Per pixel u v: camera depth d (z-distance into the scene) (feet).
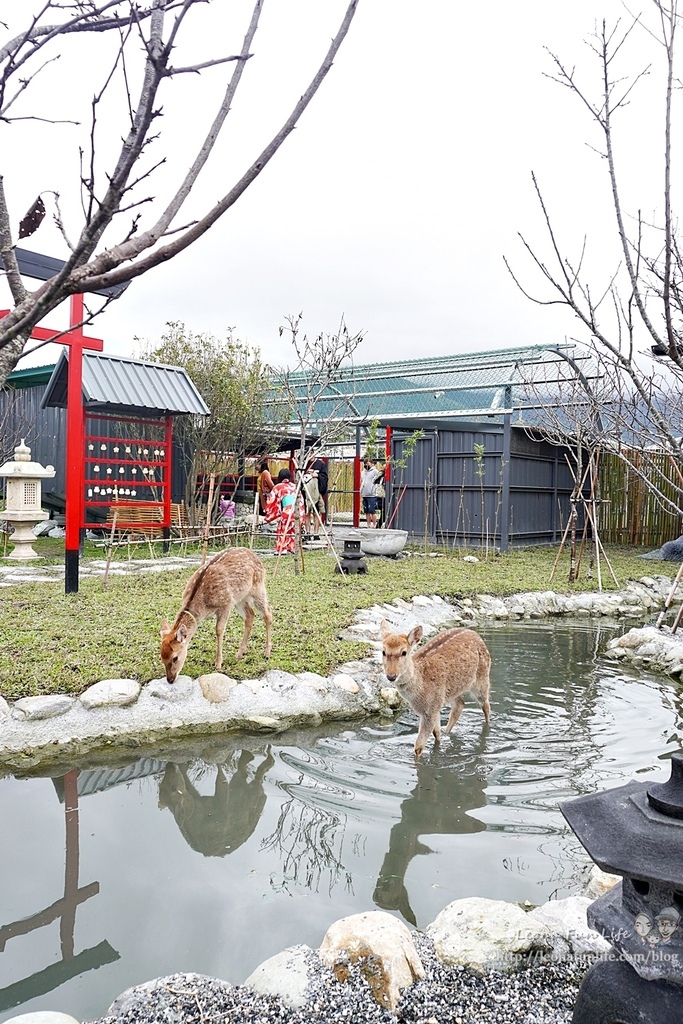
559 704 21.48
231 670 21.24
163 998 8.89
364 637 25.77
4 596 28.73
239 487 62.59
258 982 9.16
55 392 45.11
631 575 41.75
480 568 42.06
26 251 22.90
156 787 15.97
